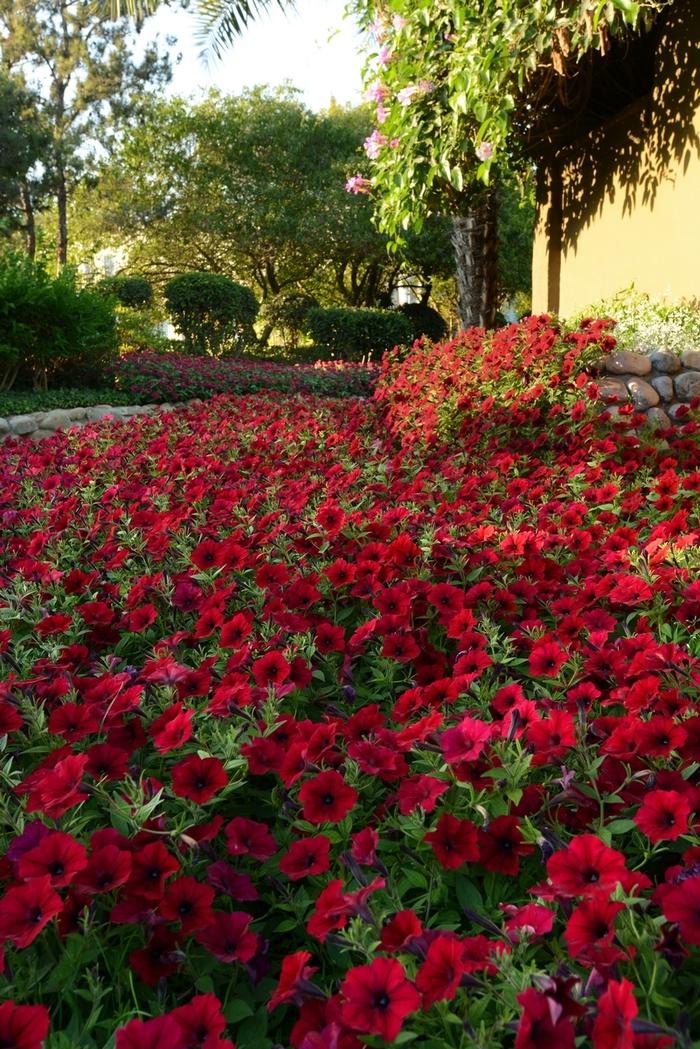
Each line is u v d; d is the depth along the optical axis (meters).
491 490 3.82
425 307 22.25
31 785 1.52
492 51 5.60
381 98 7.61
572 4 5.35
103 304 10.31
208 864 1.52
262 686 1.93
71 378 10.59
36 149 19.12
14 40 20.30
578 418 4.68
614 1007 0.99
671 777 1.45
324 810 1.48
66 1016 1.36
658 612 2.31
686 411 4.94
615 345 5.24
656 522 3.32
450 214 9.06
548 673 1.93
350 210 20.48
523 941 1.18
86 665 2.21
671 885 1.18
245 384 11.52
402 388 6.50
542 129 7.89
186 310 17.22
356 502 3.65
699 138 6.19
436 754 1.59
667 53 6.48
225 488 3.93
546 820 1.56
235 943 1.29
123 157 21.73
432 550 2.71
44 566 2.67
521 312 26.64
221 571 2.72
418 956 1.18
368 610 2.57
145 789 1.54
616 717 1.75
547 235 9.54
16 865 1.38
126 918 1.29
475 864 1.51
